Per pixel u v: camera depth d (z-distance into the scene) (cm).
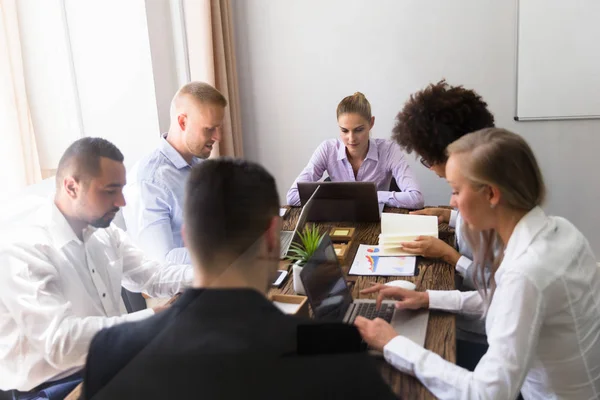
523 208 115
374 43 329
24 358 130
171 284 152
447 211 214
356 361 61
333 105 341
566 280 109
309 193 200
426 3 317
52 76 268
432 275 161
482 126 152
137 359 58
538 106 315
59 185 141
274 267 71
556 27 303
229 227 66
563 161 319
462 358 129
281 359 58
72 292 140
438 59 323
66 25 266
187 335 59
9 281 128
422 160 161
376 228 200
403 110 160
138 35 271
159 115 281
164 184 164
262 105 346
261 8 335
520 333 106
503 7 308
